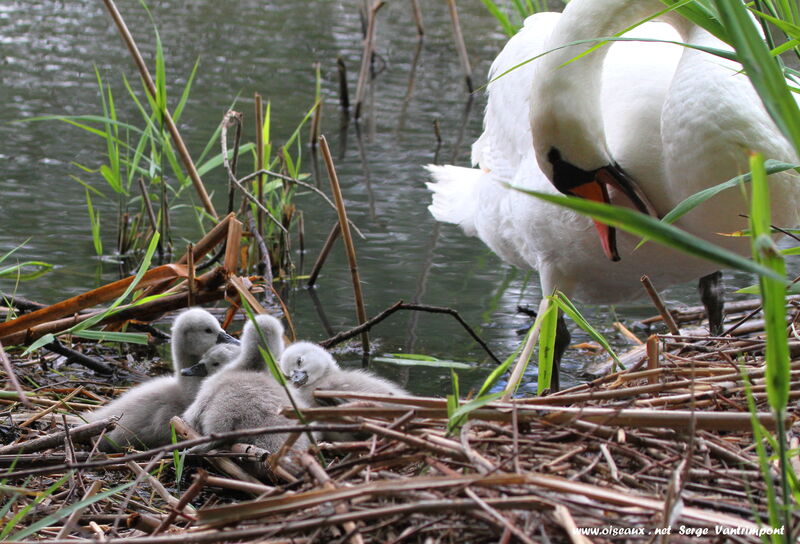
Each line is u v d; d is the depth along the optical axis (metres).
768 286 2.59
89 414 5.31
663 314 5.61
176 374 5.72
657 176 5.34
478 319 7.42
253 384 4.86
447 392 6.18
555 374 6.22
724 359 4.95
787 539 2.81
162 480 4.68
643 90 5.46
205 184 10.21
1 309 6.52
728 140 4.74
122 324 6.80
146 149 11.16
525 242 6.33
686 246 2.51
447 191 7.83
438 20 19.31
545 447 3.79
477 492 3.35
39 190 9.80
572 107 5.14
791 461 3.66
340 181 10.67
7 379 5.91
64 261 8.19
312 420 4.05
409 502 3.35
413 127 12.93
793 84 5.28
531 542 3.00
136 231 8.61
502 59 7.00
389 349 6.89
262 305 7.61
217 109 12.73
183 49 15.97
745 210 4.87
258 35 17.36
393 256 8.74
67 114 12.00
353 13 19.70
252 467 4.40
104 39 16.28
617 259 5.40
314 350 5.36
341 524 3.27
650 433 3.88
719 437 3.91
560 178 5.36
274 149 11.49
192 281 6.61
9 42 15.79
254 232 7.53
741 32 2.79
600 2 5.12
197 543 3.25
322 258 7.98
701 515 3.16
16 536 3.38
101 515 4.04
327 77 15.01
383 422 3.93
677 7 4.12
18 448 4.54
